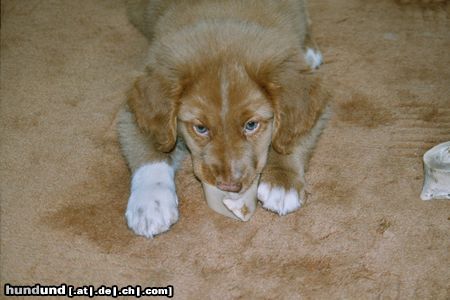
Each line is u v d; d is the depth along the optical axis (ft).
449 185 2.56
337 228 2.52
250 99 2.39
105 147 2.80
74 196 2.63
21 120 2.90
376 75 3.08
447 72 3.08
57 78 3.08
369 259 2.44
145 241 2.48
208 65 2.41
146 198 2.51
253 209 2.51
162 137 2.51
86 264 2.43
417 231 2.52
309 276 2.40
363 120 2.89
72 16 3.40
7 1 3.49
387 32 3.29
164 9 2.77
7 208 2.59
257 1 2.67
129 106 2.60
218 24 2.52
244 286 2.37
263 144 2.49
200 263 2.43
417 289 2.37
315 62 3.09
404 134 2.83
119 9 3.44
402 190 2.64
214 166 2.42
